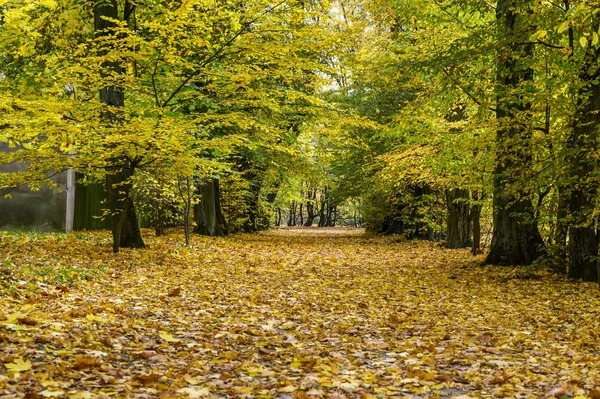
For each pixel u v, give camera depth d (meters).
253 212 32.75
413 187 28.08
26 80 14.62
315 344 6.45
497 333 7.33
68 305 7.55
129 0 14.65
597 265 11.88
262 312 8.52
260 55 12.77
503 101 12.98
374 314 8.70
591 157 11.12
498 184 15.12
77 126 10.73
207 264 14.84
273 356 5.84
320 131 17.70
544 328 7.76
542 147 12.61
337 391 4.57
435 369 5.42
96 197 21.73
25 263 10.38
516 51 12.45
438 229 25.80
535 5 12.12
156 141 11.19
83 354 5.06
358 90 26.70
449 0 16.56
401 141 23.95
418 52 16.88
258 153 24.27
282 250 21.20
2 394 3.73
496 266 14.97
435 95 14.91
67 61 13.73
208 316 7.92
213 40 12.98
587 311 8.83
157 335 6.43
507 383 4.95
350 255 20.09
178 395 4.14
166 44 12.21
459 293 11.05
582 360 5.84
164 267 13.23
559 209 12.87
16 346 4.98
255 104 14.12
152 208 21.48
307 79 14.98
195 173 17.08
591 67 11.35
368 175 28.16
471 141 14.53
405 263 17.25
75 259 12.20
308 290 11.16
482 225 23.59
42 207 19.25
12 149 18.61
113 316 7.13
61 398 3.84
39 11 14.00
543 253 14.77
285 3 12.88
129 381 4.45
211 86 13.08
